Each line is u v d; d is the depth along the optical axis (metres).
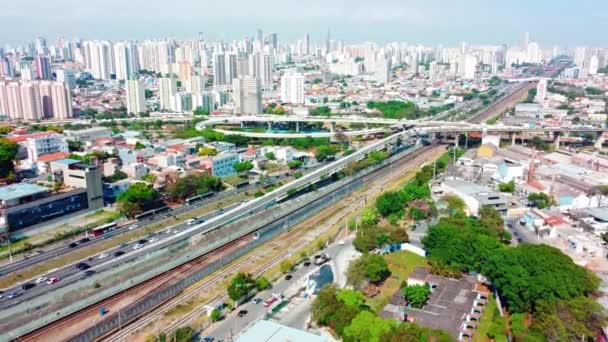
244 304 180.50
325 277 196.75
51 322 167.25
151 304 179.88
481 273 191.12
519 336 151.00
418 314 167.50
